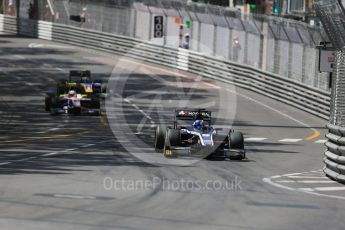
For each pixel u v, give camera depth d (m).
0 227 39.91
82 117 125.75
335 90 70.69
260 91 167.12
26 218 42.66
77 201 49.12
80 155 78.69
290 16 197.00
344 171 64.25
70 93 129.00
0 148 84.62
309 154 90.94
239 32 181.38
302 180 66.25
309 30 146.38
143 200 50.66
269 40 167.38
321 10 71.62
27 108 137.75
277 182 63.97
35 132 105.44
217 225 42.75
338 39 69.56
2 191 52.31
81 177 61.31
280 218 45.84
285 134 114.69
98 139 97.00
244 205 50.22
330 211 49.25
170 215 45.41
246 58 178.50
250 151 90.75
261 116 136.75
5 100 148.38
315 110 141.12
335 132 68.88
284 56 160.38
